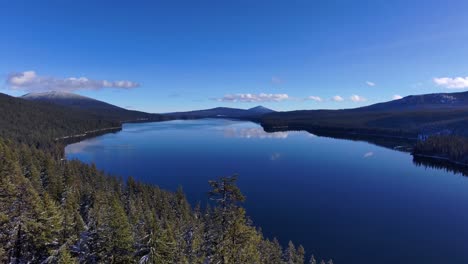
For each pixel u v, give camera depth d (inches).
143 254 1339.8
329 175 7647.6
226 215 1209.4
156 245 1338.6
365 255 3801.7
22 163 4215.1
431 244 4069.9
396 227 4584.2
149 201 4020.7
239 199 1220.5
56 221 1582.2
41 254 1528.1
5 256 1396.4
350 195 6082.7
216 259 1194.0
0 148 3949.3
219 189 1230.3
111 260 1400.1
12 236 1424.7
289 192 6235.2
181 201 4298.7
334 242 4121.6
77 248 1456.7
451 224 4692.4
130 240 1427.2
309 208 5344.5
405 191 6378.0
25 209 1477.6
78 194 3280.0
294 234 4347.9
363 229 4512.8
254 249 1333.7
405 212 5187.0
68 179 3934.5
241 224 1205.1
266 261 2571.4
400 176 7613.2
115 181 4884.4
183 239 1929.1
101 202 2992.1
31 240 1491.1
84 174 4982.8
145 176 7460.6
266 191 6289.4
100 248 1424.7
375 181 7126.0
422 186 6752.0
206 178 7303.2
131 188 4532.5
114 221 1427.2
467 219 4881.9
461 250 3912.4
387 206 5472.4
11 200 1457.9
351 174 7760.8
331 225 4650.6
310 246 4010.8
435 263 3629.4
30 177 3454.7
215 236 1229.7
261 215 5024.6
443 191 6382.9
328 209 5305.1
